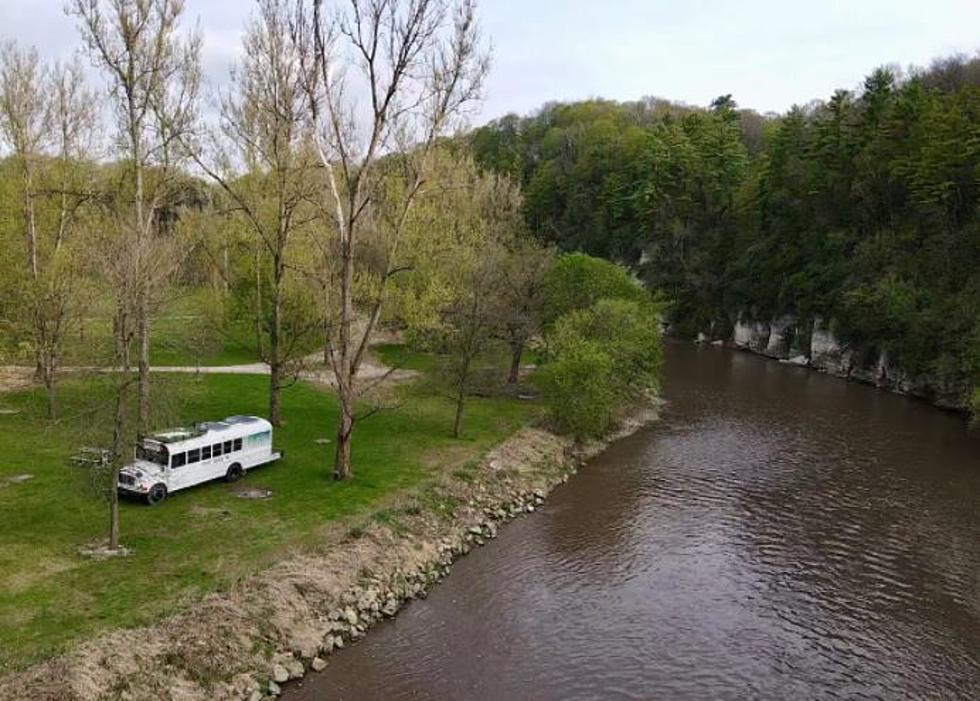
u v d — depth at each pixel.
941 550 32.34
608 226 124.50
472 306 43.06
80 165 44.31
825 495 38.78
